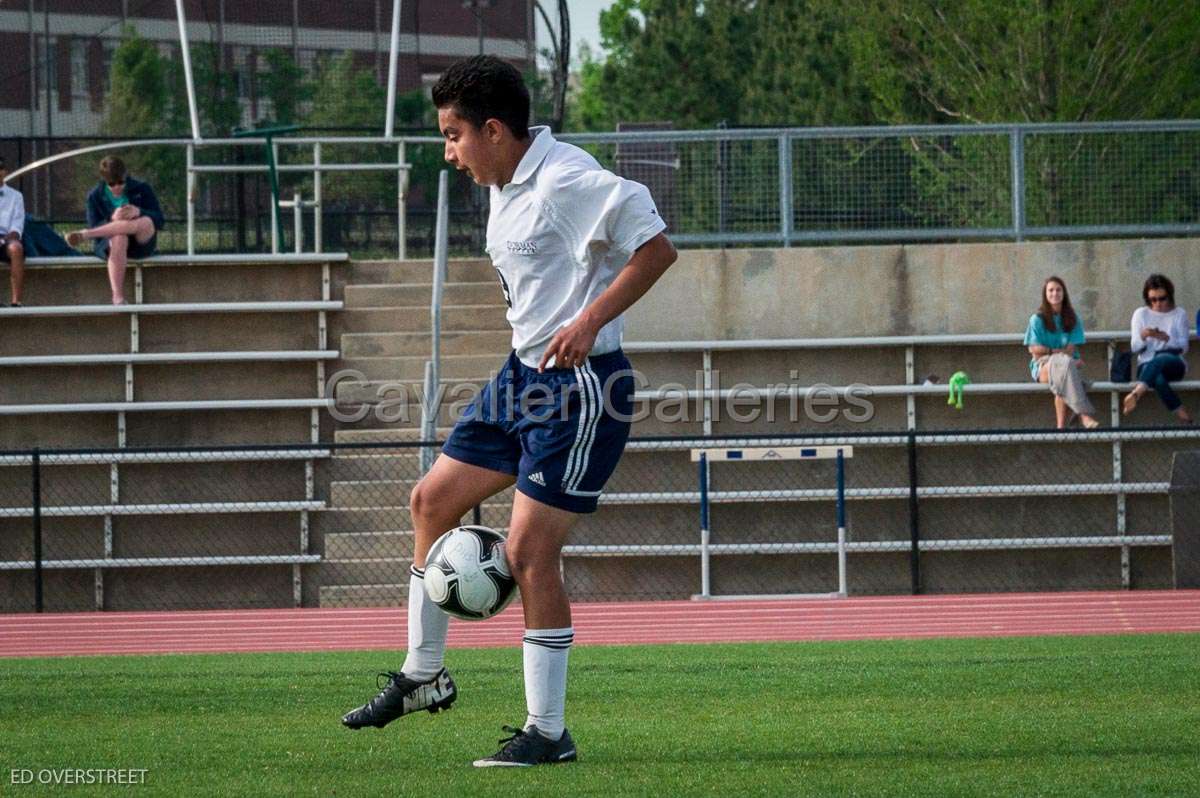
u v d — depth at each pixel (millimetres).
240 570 32188
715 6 81750
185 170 45344
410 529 32188
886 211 36812
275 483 32812
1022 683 16859
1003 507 32875
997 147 36750
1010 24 48438
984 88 50094
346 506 32344
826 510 32938
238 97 44844
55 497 32938
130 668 20406
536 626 11438
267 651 23672
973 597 30156
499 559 11508
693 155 36875
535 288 11375
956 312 35969
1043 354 33406
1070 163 36750
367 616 28594
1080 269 35938
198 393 34844
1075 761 11477
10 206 35500
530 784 10422
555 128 46531
